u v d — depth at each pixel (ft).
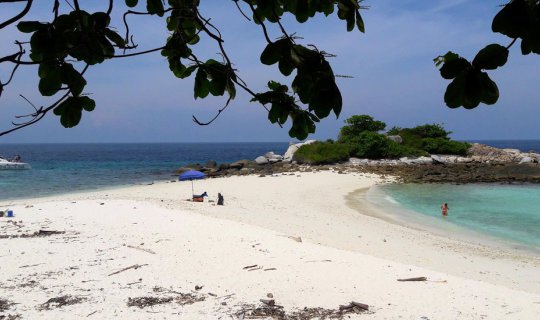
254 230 51.98
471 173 158.92
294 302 30.04
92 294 30.89
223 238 47.09
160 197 93.15
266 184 121.19
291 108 5.40
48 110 4.89
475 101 4.47
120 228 52.13
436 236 63.31
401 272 37.01
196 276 35.17
